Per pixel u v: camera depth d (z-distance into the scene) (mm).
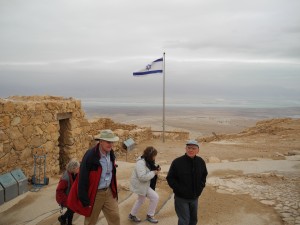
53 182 9164
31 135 8977
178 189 4859
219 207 6957
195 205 5043
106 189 4660
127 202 7293
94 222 4719
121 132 15719
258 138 20344
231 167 11211
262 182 9023
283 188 8367
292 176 9812
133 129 19422
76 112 11594
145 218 6348
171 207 6992
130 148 15555
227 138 22453
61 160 11367
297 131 21500
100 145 4566
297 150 15258
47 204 7336
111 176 4754
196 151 4840
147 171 5801
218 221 6199
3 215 6699
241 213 6609
